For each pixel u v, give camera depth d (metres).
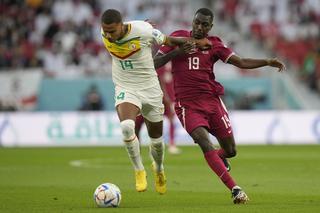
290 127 94.62
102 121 94.94
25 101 99.00
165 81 73.06
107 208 33.03
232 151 39.19
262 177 51.41
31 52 110.38
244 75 103.69
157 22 117.00
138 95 35.94
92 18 119.88
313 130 94.62
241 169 58.50
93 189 43.31
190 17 120.38
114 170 58.38
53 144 94.75
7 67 107.19
